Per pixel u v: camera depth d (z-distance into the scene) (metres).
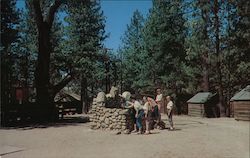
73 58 32.47
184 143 7.70
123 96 16.36
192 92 30.94
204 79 24.66
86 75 34.28
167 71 31.58
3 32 22.55
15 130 16.11
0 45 21.64
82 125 18.25
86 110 37.44
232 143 5.64
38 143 11.67
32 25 30.61
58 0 22.55
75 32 34.47
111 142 11.05
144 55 33.28
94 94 43.94
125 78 41.41
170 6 29.06
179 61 30.52
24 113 20.14
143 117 13.48
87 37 34.72
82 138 12.58
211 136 7.08
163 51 31.00
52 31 32.66
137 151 8.64
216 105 23.11
